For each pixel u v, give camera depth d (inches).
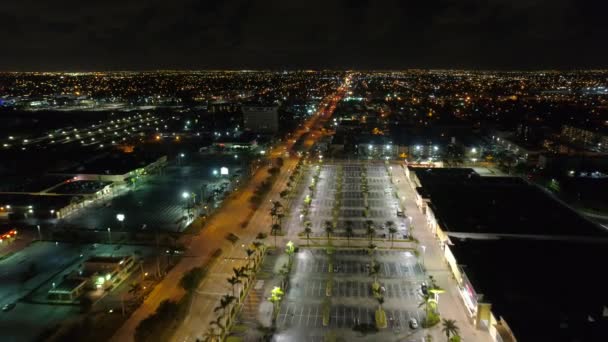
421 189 7637.8
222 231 6550.2
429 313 4347.9
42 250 5905.5
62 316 4434.1
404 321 4333.2
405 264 5502.0
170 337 4084.6
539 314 3939.5
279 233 6486.2
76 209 7460.6
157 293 4847.4
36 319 4379.9
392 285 5009.8
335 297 4771.2
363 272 5324.8
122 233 6427.2
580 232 5659.5
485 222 6028.5
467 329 4173.2
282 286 4968.0
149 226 6692.9
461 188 7652.6
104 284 4881.9
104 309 4539.9
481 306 4138.8
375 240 6230.3
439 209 6579.7
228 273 5260.8
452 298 4717.0
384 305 4611.2
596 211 7106.3
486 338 4037.9
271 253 5841.5
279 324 4291.3
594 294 4259.4
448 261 5433.1
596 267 4808.1
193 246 6028.5
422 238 6274.6
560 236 5551.2
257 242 6107.3
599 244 5383.9
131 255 5669.3
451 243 5477.4
